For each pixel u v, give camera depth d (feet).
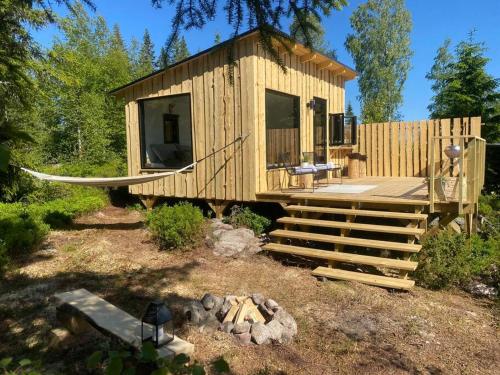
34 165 29.09
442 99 47.01
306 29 9.36
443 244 17.12
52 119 48.70
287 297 14.53
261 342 11.05
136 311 13.25
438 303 14.39
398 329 12.21
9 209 24.34
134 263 18.38
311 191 23.95
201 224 21.06
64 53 33.76
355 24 86.58
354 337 11.68
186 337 11.31
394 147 35.99
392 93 85.40
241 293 14.82
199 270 17.42
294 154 28.45
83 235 23.49
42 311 13.19
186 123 28.30
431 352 11.02
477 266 16.67
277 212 26.61
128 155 30.53
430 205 18.30
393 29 85.30
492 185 35.73
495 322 13.08
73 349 10.44
